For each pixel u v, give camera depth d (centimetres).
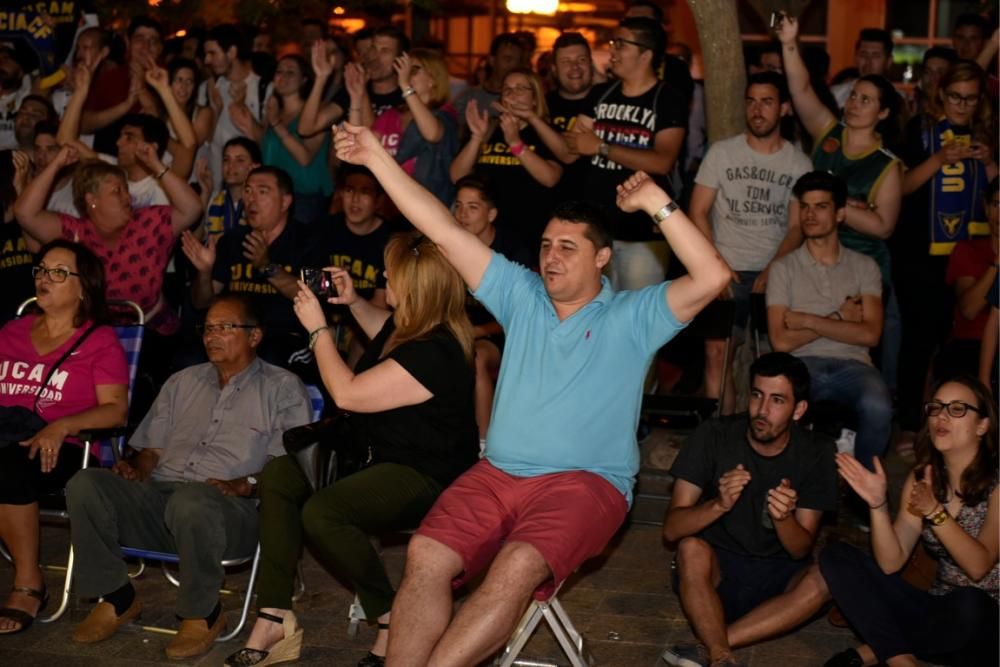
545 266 448
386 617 484
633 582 585
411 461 492
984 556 459
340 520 471
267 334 691
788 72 764
